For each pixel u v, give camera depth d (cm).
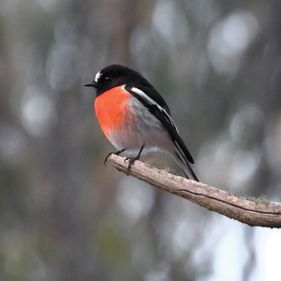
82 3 1627
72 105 1655
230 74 1568
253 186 1533
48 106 1672
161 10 1587
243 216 859
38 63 1638
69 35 1628
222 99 1542
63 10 1630
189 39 1561
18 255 1439
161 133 1145
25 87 1656
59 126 1659
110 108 1126
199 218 1579
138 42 1586
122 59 1577
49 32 1625
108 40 1606
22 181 1562
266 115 1534
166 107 1157
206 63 1558
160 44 1559
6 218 1520
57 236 1606
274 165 1537
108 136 1148
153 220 1582
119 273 1491
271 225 853
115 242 1505
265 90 1541
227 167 1552
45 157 1653
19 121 1652
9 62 1638
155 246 1523
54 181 1645
